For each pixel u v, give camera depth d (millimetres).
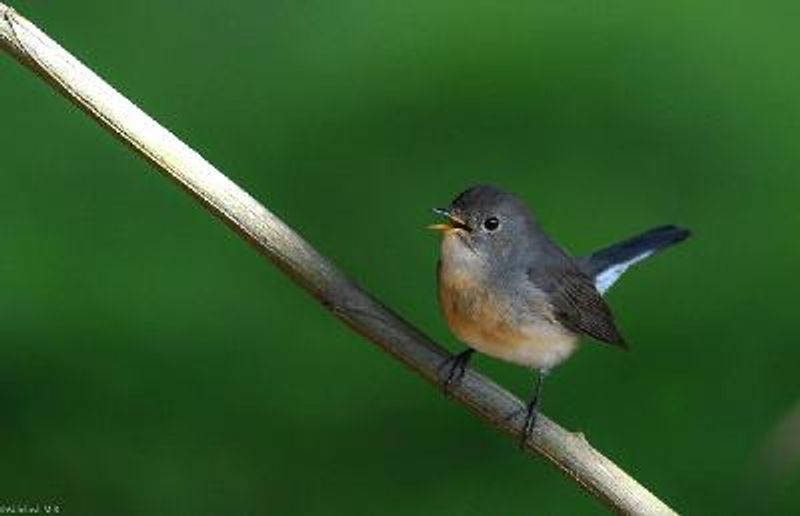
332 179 13516
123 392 11945
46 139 13633
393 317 7434
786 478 10906
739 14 14742
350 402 11961
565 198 13359
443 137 13867
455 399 7535
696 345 12250
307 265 7262
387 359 12258
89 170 13492
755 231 13133
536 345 9242
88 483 11336
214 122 13789
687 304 12586
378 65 14336
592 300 9508
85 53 14016
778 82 14234
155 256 12922
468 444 11672
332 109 14000
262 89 14086
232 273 12883
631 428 11688
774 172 13594
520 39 14562
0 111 13750
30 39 6840
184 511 11266
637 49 14523
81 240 13008
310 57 14336
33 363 12055
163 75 13992
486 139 13852
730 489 11242
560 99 14164
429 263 12984
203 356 12258
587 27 14711
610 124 14000
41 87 13914
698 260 12977
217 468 11477
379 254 13070
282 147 13695
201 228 13188
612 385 11984
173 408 11859
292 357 12289
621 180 13531
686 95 14172
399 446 11656
